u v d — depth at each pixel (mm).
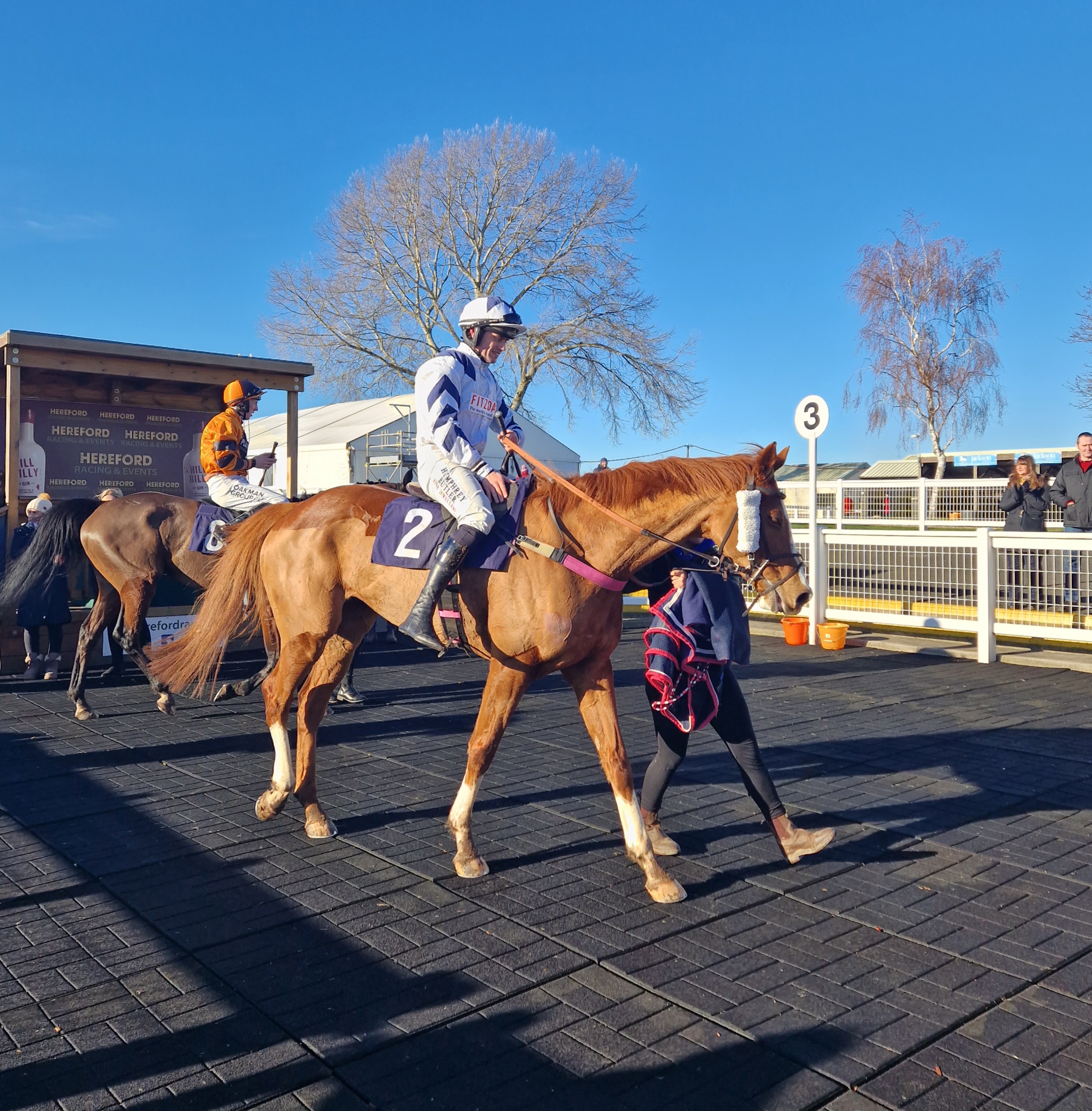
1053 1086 2480
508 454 4078
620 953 3199
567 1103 2414
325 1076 2525
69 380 9406
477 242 27141
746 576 3553
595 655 3799
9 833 4363
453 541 3693
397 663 9141
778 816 3947
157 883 3801
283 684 4402
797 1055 2617
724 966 3109
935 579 9234
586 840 4266
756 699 7227
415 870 3920
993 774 5211
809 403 10102
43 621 8023
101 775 5305
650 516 3570
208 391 10172
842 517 17453
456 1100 2426
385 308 27547
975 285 32875
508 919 3469
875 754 5633
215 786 5102
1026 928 3385
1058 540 8328
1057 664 8391
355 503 4332
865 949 3229
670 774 4008
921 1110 2381
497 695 3807
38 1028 2752
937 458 22250
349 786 5086
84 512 7035
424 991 2953
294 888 3750
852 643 9734
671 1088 2475
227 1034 2723
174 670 4715
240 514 7078
